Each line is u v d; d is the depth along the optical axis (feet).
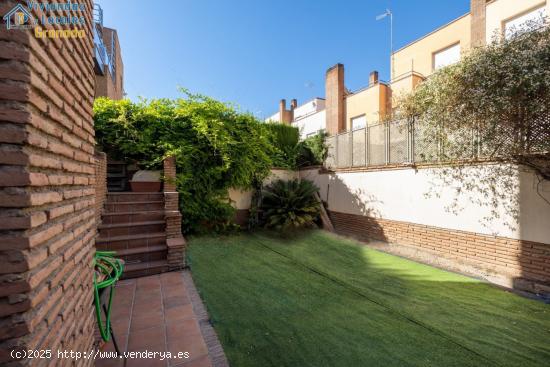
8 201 3.39
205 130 22.38
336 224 27.22
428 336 9.65
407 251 19.84
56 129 4.60
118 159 22.61
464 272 16.21
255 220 26.53
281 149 32.40
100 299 8.03
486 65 11.87
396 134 21.13
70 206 5.20
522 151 12.52
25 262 3.46
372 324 10.42
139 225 16.69
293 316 10.94
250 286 13.80
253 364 8.00
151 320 10.19
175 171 21.67
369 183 23.40
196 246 19.70
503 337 9.62
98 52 29.53
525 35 11.46
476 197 15.69
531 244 13.42
